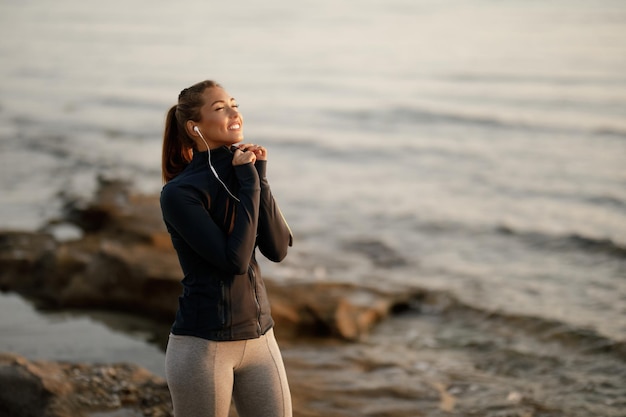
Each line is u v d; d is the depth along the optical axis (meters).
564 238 11.23
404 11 88.06
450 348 7.07
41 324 7.74
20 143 22.88
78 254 9.05
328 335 7.29
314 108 30.41
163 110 32.25
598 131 21.62
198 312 2.68
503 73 37.66
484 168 17.58
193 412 2.69
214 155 2.80
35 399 4.26
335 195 15.22
